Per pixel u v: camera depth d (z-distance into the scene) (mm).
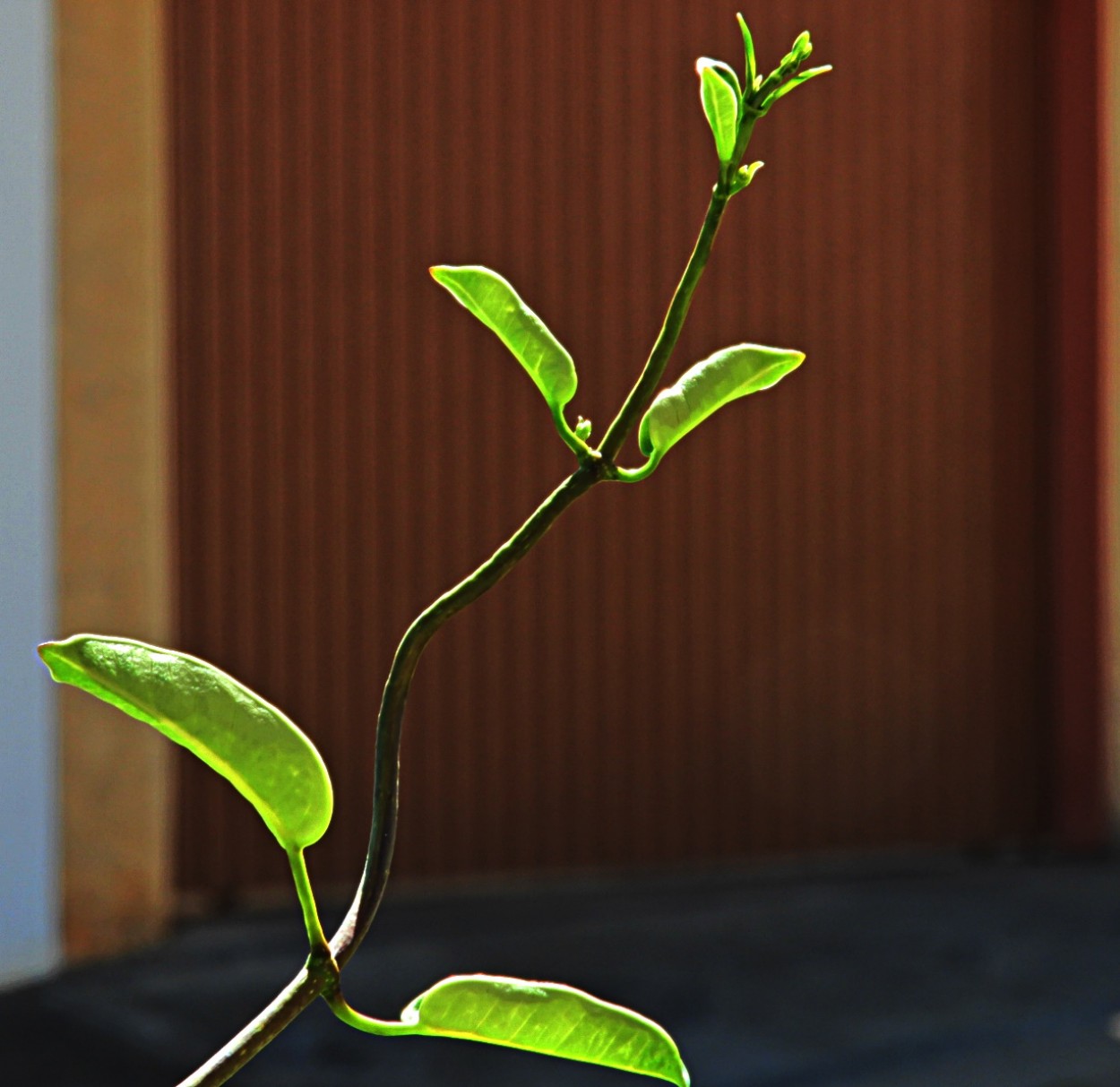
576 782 6391
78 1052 4418
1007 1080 4184
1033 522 7145
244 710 412
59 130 5184
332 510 5984
